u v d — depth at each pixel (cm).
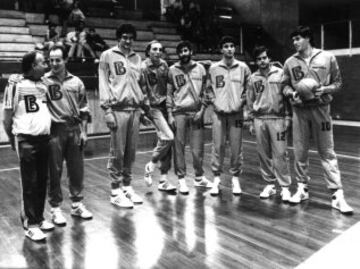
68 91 393
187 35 1370
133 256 320
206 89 494
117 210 437
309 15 1820
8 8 1332
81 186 418
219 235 359
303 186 451
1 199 493
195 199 471
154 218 407
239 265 299
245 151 782
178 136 493
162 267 299
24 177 354
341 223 379
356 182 529
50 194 397
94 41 1097
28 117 347
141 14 1510
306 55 420
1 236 369
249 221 392
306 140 438
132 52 449
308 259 305
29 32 1162
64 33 1136
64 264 308
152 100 492
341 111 1317
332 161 425
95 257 320
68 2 1216
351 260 298
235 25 1458
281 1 1484
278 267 294
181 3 1488
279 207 434
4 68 909
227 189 513
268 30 1480
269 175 475
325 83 416
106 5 1464
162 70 489
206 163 674
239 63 473
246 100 475
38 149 354
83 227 387
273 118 454
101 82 437
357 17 1680
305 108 425
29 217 361
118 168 453
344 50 1306
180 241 347
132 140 454
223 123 484
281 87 446
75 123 403
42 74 355
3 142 911
